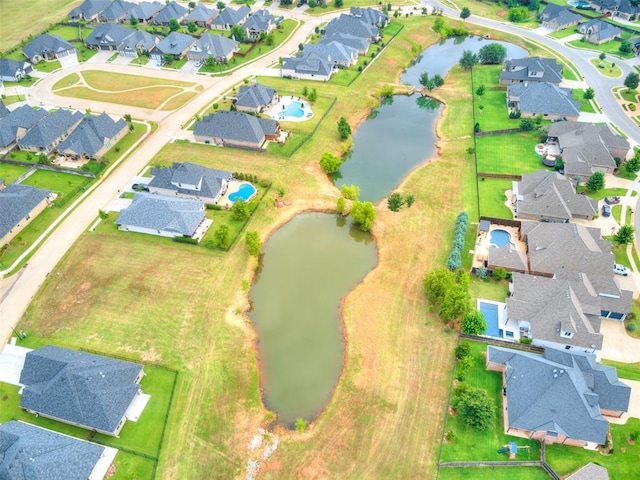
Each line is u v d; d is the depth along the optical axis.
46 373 73.38
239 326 85.50
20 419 71.56
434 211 109.31
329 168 119.81
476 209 108.69
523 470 65.50
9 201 103.56
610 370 72.81
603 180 109.56
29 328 84.94
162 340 82.50
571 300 79.88
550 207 103.12
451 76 169.62
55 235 103.50
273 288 93.69
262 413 73.25
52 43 178.75
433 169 123.19
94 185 117.75
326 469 66.44
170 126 139.75
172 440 69.25
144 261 97.06
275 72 168.50
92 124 128.25
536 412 67.94
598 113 140.62
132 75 167.75
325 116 144.00
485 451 67.44
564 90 145.88
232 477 65.88
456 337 82.69
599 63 170.00
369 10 199.62
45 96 155.25
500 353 76.06
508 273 91.56
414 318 86.31
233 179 119.00
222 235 97.50
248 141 127.62
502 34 199.25
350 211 105.00
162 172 113.94
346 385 76.50
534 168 119.75
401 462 66.81
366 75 167.12
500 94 153.75
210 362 79.31
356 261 99.75
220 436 70.19
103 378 71.44
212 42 173.38
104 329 84.44
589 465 63.38
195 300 89.38
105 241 101.88
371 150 133.00
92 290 91.44
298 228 107.75
